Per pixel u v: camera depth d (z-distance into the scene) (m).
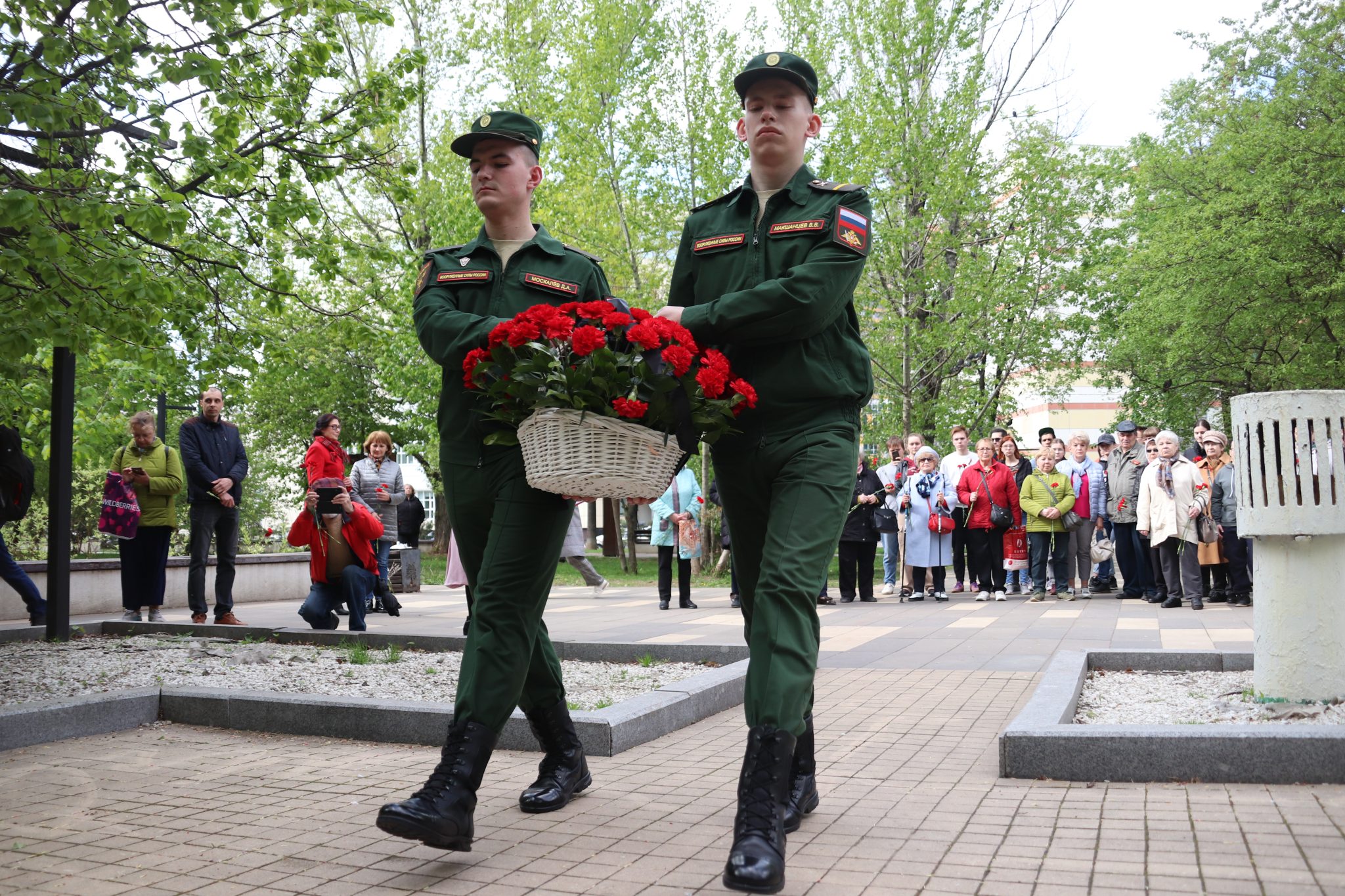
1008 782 3.95
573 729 3.83
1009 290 21.30
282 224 8.35
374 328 9.95
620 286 21.05
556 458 2.98
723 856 3.07
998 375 22.72
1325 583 4.83
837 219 3.13
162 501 9.88
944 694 6.04
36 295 6.03
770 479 3.21
